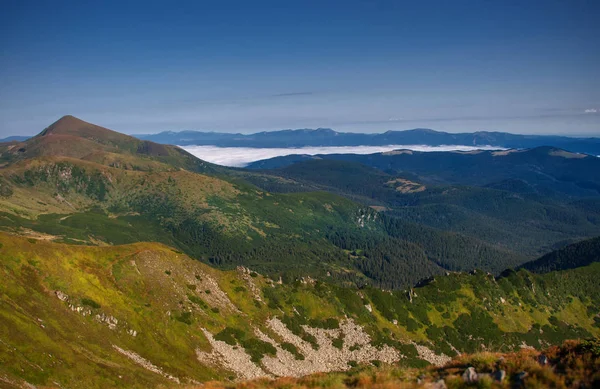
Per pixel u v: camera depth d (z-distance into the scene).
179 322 96.88
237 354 96.44
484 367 28.62
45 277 88.00
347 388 29.75
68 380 62.28
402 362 114.00
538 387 24.67
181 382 77.25
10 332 65.56
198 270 119.50
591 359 27.33
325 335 117.56
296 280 138.88
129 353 80.75
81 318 83.38
